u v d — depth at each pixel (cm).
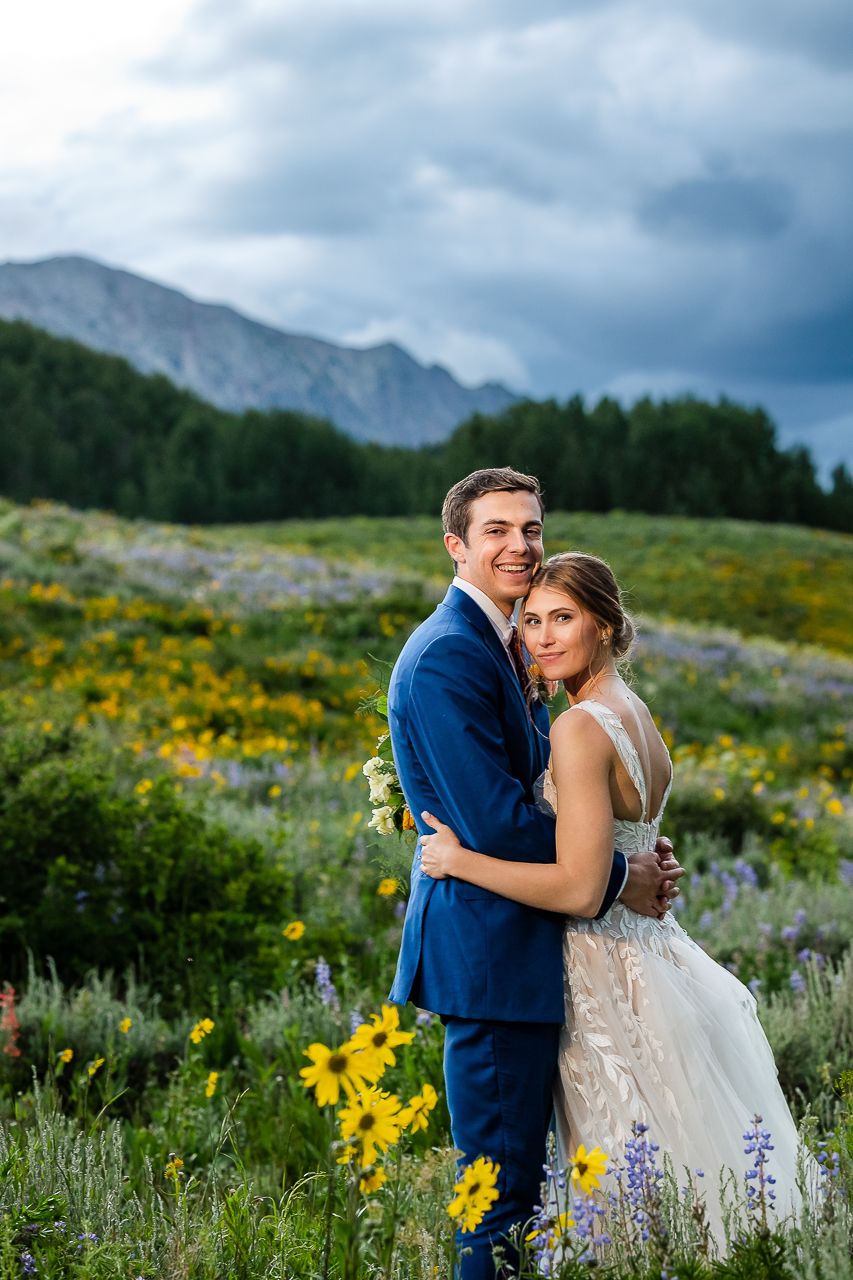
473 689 229
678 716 1483
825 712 1627
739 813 817
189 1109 322
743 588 3089
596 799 222
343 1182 240
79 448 8525
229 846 546
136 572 1908
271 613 1759
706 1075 229
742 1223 216
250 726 1142
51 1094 326
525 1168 220
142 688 1219
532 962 225
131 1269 202
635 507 7112
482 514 249
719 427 7744
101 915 470
